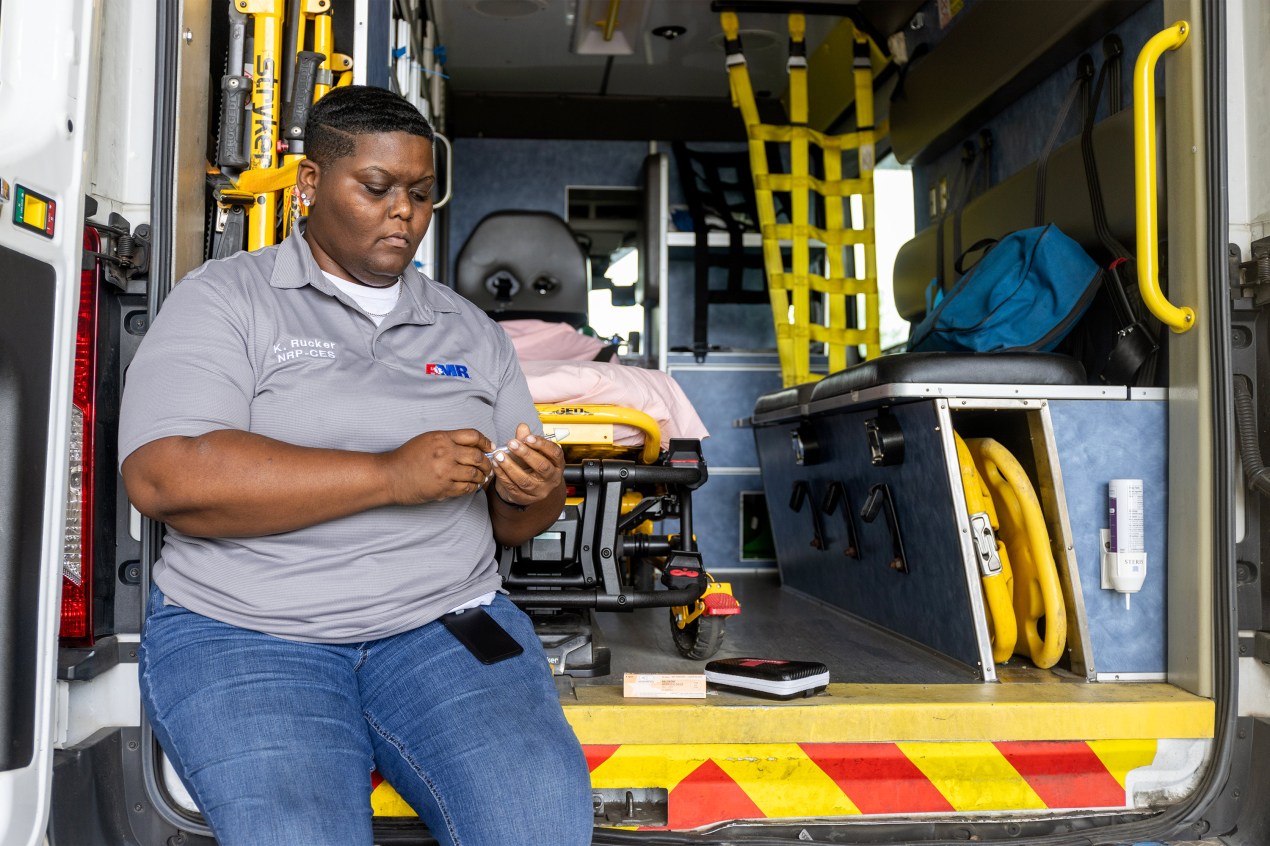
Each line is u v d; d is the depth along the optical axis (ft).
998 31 11.30
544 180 17.80
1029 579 7.90
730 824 6.23
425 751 5.05
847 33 15.61
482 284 14.38
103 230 5.87
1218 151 6.89
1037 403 7.66
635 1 14.26
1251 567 7.06
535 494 5.24
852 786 6.32
